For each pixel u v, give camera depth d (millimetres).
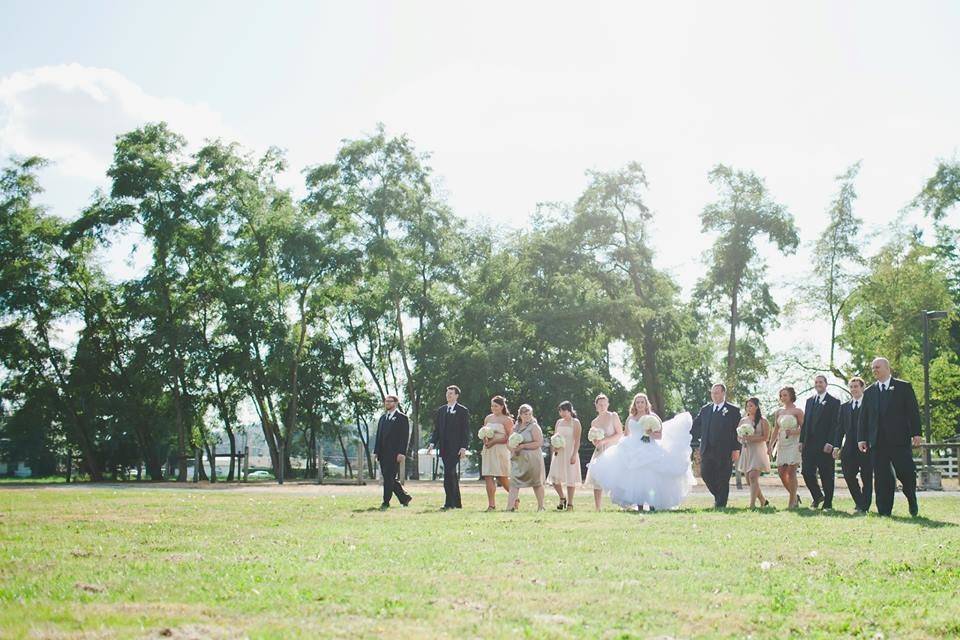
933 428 46844
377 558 9266
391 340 60812
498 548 10125
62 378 51094
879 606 7125
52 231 49781
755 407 18422
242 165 51156
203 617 6223
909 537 11508
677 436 17562
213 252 50812
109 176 48344
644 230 54312
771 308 54094
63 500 20953
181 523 13773
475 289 55156
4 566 8680
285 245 49969
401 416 18922
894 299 48625
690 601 7082
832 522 13555
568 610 6656
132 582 7676
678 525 12961
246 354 49406
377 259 50188
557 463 18203
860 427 15938
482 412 50000
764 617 6590
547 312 50219
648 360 54562
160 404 53094
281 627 5914
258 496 23609
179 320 50531
